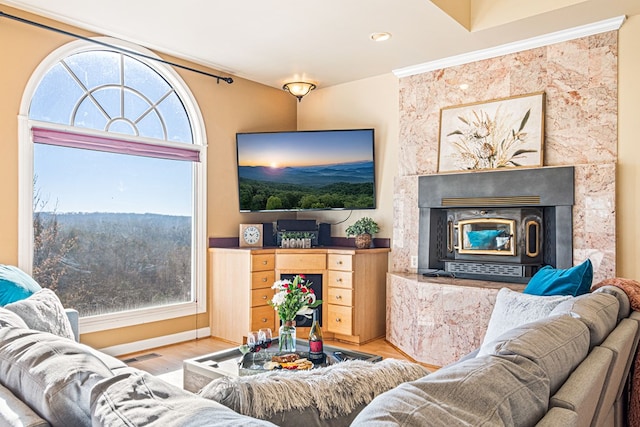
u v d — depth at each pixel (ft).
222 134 15.65
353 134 15.72
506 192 12.73
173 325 14.32
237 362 8.84
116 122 13.03
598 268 11.30
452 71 14.08
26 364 3.92
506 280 12.61
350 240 16.71
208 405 2.92
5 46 10.70
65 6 10.73
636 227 11.07
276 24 11.64
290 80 16.55
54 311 8.25
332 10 10.78
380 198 15.96
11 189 10.78
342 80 16.56
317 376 3.79
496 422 2.70
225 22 11.53
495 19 11.59
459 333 11.80
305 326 14.85
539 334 4.18
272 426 2.52
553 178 11.98
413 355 12.78
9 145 10.75
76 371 3.63
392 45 12.98
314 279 14.97
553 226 12.26
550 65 12.32
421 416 2.47
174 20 11.44
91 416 3.14
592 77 11.69
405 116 15.07
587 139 11.76
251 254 14.15
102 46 12.46
